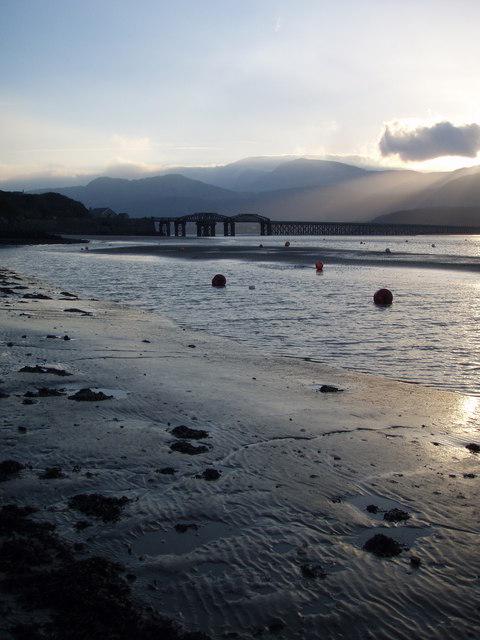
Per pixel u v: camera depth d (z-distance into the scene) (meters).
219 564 6.08
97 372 14.38
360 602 5.52
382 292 29.97
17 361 15.28
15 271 54.94
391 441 9.84
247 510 7.27
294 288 38.72
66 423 10.29
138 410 11.23
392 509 7.32
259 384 13.66
